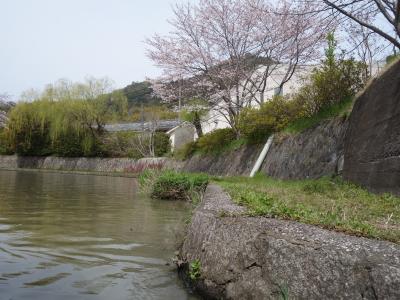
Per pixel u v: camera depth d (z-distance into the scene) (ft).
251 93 63.82
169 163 93.35
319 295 8.59
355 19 27.32
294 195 24.34
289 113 51.96
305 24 56.75
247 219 12.42
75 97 130.00
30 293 11.71
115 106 137.69
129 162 114.93
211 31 65.67
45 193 44.93
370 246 8.97
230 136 69.26
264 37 61.98
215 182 38.93
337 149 37.83
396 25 26.07
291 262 9.45
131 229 22.57
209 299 11.73
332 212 15.84
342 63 42.63
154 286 12.98
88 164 128.47
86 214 28.37
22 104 142.51
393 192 25.09
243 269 10.77
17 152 148.56
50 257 15.83
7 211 28.89
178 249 17.06
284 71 74.08
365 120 32.55
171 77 71.56
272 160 48.96
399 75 28.71
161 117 139.54
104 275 13.83
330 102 43.21
